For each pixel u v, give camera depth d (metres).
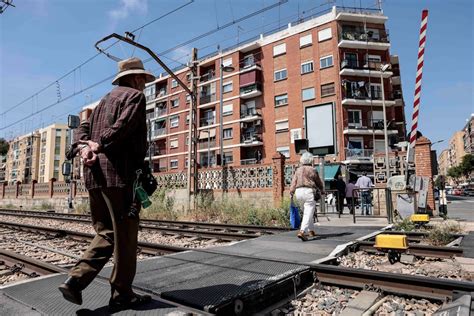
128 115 2.58
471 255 5.26
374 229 8.48
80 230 11.42
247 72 46.16
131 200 2.67
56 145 93.50
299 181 7.12
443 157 178.50
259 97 45.69
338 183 14.80
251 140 44.78
